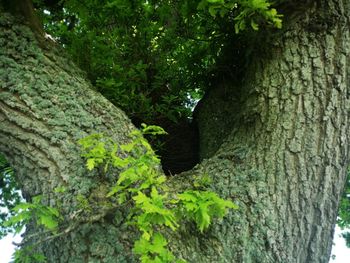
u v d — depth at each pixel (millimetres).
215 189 2699
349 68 2883
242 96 3227
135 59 3996
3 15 2742
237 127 3107
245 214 2609
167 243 2326
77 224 2242
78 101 2707
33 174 2559
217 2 2566
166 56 4059
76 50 3803
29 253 2453
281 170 2736
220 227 2553
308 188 2721
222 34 3734
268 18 2701
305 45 2941
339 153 2816
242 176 2750
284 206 2674
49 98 2639
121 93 3697
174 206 2496
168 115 3975
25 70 2650
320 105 2826
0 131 2600
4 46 2672
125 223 2299
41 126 2566
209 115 3828
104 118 2719
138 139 2377
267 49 3066
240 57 3688
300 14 2955
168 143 4121
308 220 2717
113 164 2420
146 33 3900
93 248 2318
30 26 2836
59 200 2416
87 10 3830
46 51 2816
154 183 2217
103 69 3809
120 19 3859
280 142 2801
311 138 2775
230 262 2465
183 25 3889
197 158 4121
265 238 2576
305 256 2738
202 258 2434
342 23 2926
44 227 2404
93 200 2389
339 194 2846
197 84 4184
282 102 2883
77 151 2535
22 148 2572
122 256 2299
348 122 2867
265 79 2994
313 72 2881
